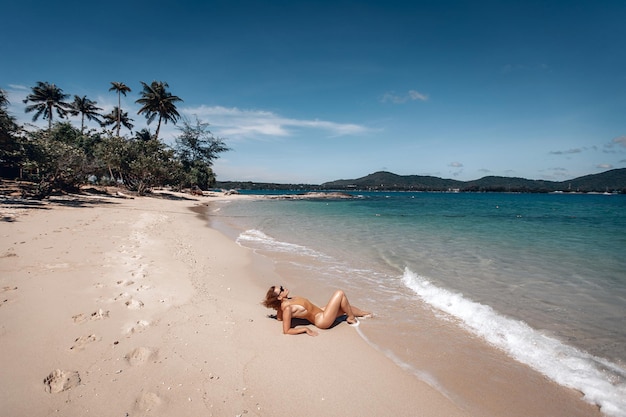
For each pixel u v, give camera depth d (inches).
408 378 143.1
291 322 199.2
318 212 1166.3
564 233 621.6
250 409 116.6
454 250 435.8
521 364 156.6
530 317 211.3
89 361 136.3
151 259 309.4
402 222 829.2
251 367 143.6
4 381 119.6
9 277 219.3
